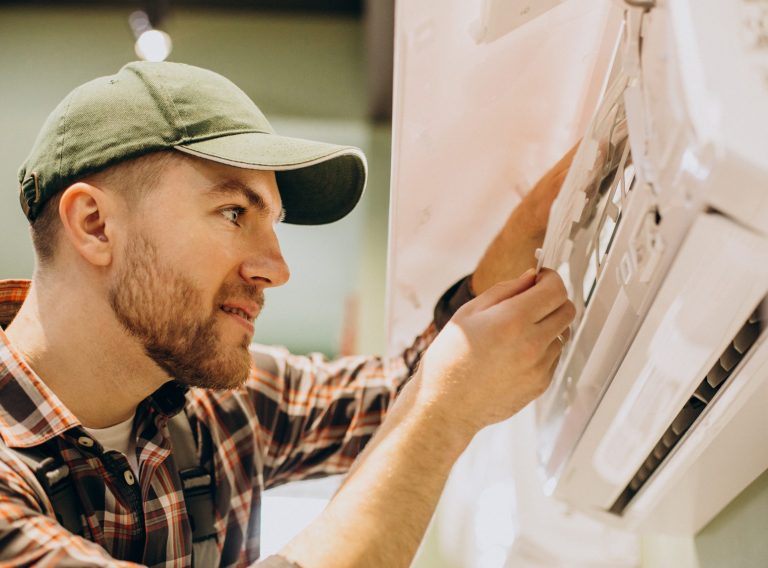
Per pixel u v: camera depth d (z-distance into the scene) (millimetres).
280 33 3193
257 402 1179
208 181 893
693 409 703
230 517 1090
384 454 732
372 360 1238
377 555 692
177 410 1005
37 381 884
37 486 845
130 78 919
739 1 448
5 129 2971
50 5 3240
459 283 1069
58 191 903
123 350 909
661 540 1178
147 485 963
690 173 448
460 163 868
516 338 728
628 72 579
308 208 1089
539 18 697
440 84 750
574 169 737
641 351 625
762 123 416
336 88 3090
